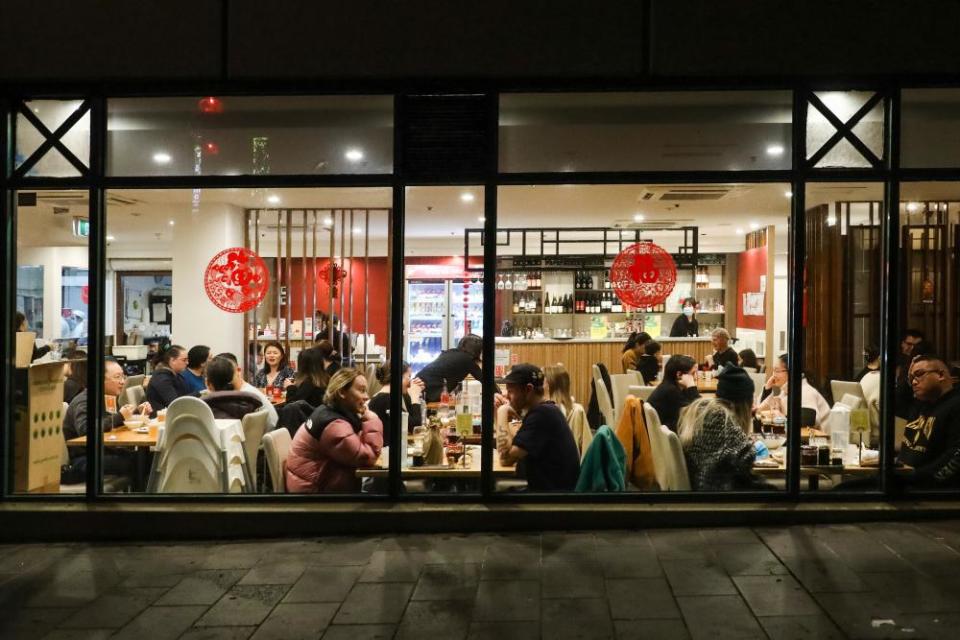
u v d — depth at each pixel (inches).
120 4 218.8
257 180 225.6
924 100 217.9
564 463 216.5
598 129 221.5
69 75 220.1
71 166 226.7
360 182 223.1
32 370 231.5
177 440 227.1
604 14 215.6
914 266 360.2
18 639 151.6
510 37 215.9
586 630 150.4
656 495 215.0
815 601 160.9
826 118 217.0
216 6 219.0
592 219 425.4
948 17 210.4
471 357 310.5
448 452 224.4
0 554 205.3
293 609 163.8
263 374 343.9
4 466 224.7
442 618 157.5
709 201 358.0
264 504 218.5
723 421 215.6
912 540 196.2
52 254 490.0
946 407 211.6
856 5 211.5
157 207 366.9
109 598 172.2
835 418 229.6
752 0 212.8
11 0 218.8
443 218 408.5
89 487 221.9
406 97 222.4
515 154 221.6
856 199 361.4
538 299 509.4
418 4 216.5
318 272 510.3
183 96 225.3
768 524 211.5
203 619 159.5
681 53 214.1
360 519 213.9
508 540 205.8
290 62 218.5
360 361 410.6
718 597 164.4
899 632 145.6
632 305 383.6
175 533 215.8
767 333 469.1
